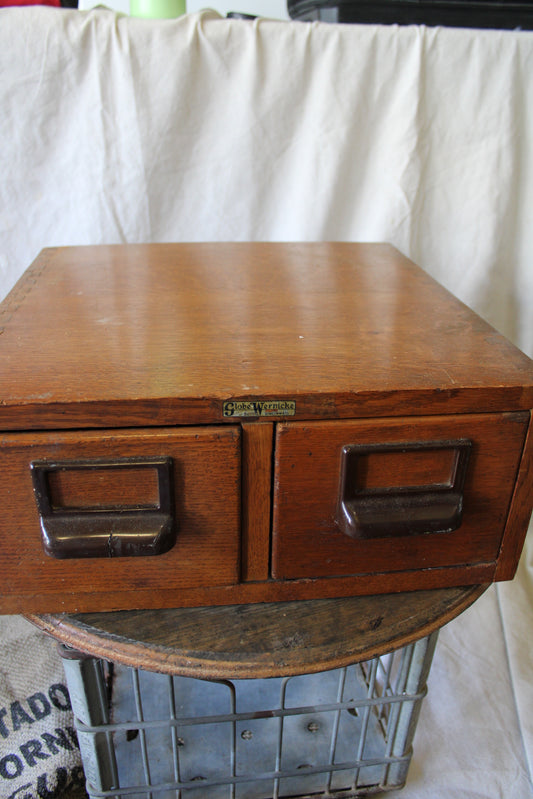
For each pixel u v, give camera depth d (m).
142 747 0.69
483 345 0.57
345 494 0.52
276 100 0.94
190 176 0.97
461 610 0.58
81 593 0.55
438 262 1.05
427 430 0.51
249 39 0.90
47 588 0.54
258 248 0.86
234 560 0.55
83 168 0.94
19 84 0.88
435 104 0.96
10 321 0.60
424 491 0.53
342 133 0.96
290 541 0.54
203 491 0.51
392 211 1.00
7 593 0.54
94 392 0.48
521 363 0.53
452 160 0.99
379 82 0.94
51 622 0.55
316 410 0.49
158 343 0.56
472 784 0.87
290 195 1.00
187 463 0.50
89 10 0.87
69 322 0.60
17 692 0.87
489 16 0.94
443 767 0.88
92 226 0.98
